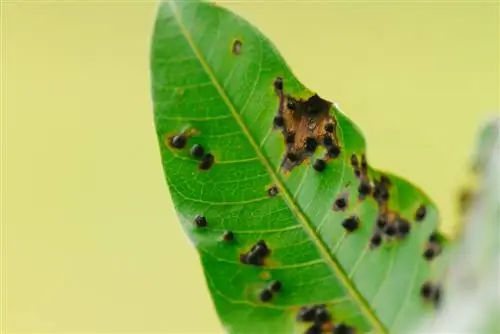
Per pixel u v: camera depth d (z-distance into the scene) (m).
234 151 0.36
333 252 0.36
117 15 0.75
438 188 0.70
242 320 0.36
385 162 0.71
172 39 0.35
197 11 0.35
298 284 0.36
